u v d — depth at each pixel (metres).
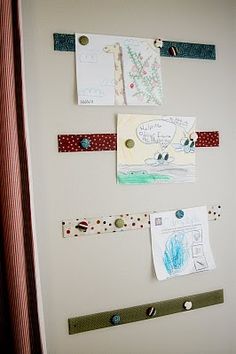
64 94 0.91
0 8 0.72
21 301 0.75
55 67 0.90
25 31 0.87
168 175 1.04
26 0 0.87
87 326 0.98
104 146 0.96
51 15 0.89
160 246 1.04
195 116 1.06
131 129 0.98
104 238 0.98
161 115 1.02
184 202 1.07
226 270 1.14
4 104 0.73
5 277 0.79
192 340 1.12
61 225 0.94
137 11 0.97
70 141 0.93
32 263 0.80
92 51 0.93
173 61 1.02
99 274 0.98
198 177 1.08
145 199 1.02
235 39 1.10
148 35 0.99
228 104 1.11
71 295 0.96
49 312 0.94
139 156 1.00
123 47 0.96
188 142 1.05
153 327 1.06
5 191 0.74
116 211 0.99
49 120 0.91
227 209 1.13
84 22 0.92
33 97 0.89
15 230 0.74
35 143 0.90
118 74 0.96
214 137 1.09
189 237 1.08
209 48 1.06
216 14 1.07
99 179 0.96
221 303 1.15
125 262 1.01
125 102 0.97
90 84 0.93
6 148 0.73
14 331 0.76
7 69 0.73
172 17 1.01
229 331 1.16
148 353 1.06
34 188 0.91
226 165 1.12
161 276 1.03
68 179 0.94
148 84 0.99
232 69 1.10
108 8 0.94
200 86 1.06
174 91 1.03
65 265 0.95
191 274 1.09
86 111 0.94
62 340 0.96
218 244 1.12
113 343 1.01
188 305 1.09
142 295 1.04
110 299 1.00
